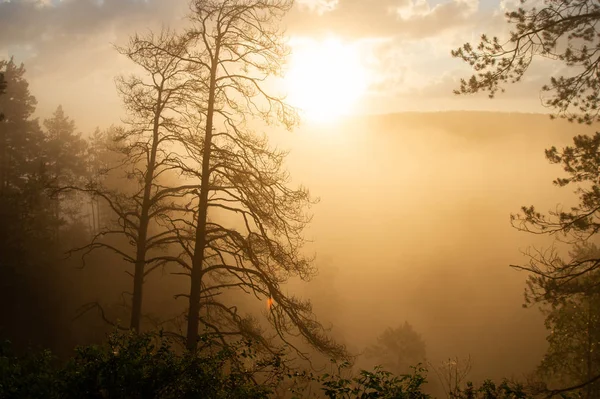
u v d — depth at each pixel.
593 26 9.24
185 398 5.66
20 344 24.75
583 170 9.72
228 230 11.53
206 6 11.05
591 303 14.12
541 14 9.39
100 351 5.94
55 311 28.56
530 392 9.00
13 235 28.09
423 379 5.66
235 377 6.26
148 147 12.54
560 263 9.71
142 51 11.66
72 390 5.41
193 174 11.72
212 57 11.39
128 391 5.46
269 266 11.62
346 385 5.67
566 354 16.92
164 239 12.38
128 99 12.10
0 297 26.06
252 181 11.31
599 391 14.13
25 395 5.50
